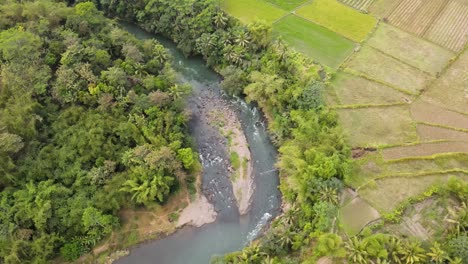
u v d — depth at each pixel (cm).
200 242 6606
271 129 7969
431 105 7906
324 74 8481
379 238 5578
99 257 6356
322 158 6431
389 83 8331
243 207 6994
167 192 6644
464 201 6059
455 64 8688
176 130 7538
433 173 6750
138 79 8031
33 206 6122
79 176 6538
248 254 6009
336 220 6138
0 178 6256
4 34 7862
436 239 5872
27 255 5909
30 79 7344
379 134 7450
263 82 8038
